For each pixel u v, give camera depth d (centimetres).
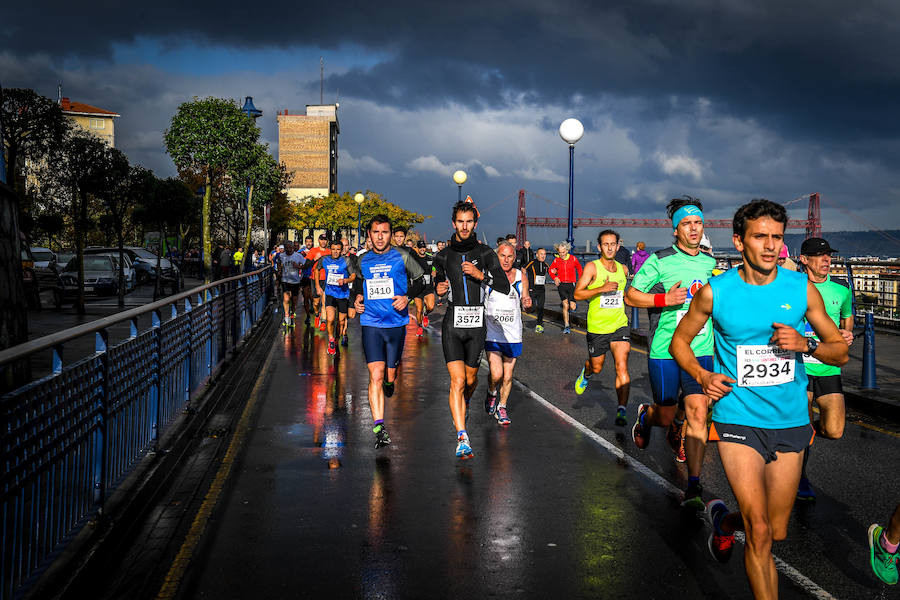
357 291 750
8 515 330
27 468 352
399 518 522
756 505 353
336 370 1202
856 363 1272
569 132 2098
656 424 637
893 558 397
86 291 2742
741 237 363
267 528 499
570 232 2145
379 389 738
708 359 561
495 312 809
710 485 602
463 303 689
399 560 447
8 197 625
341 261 1406
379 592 404
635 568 438
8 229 620
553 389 1059
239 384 1055
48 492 378
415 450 713
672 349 384
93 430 450
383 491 584
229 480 609
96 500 457
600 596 401
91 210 3431
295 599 395
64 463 400
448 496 572
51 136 2314
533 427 816
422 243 1758
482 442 747
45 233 3650
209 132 3506
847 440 770
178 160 3562
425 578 422
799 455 368
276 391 1020
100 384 465
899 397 925
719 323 369
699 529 503
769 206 354
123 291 2352
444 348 693
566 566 440
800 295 361
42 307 2248
